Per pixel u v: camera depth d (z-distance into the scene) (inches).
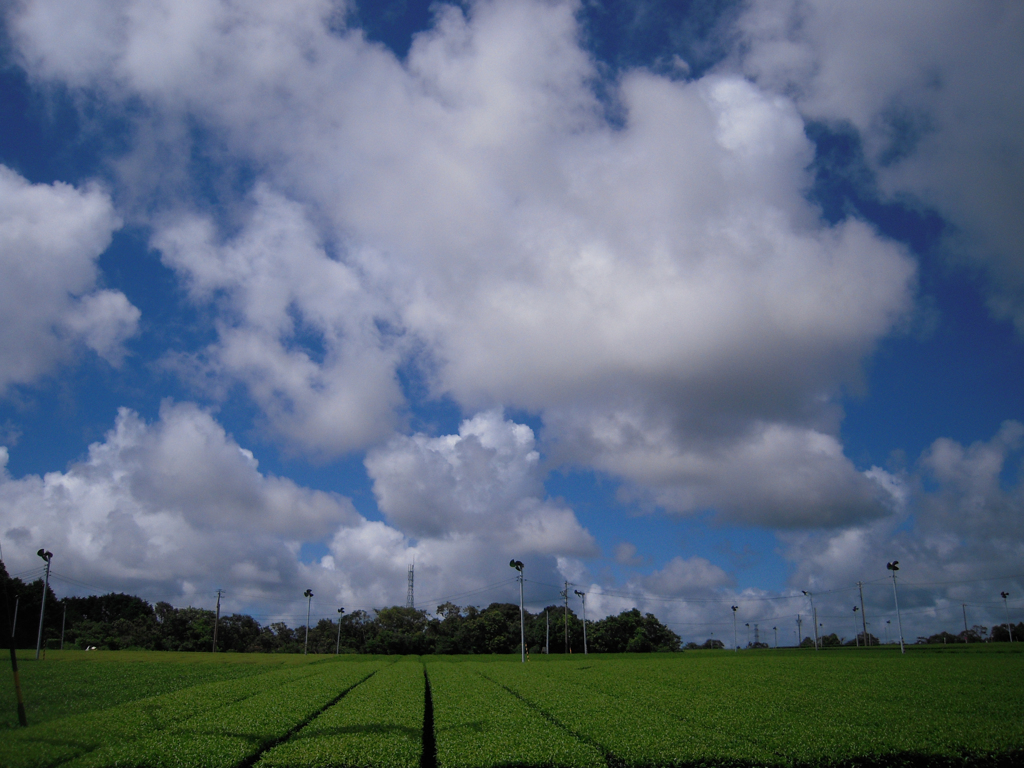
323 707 1307.8
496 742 943.0
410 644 6038.4
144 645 5782.5
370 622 7096.5
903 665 2573.8
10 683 1891.0
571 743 932.0
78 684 1881.2
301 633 7377.0
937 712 1240.8
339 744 909.8
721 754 875.4
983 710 1272.1
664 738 968.3
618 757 882.1
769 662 3006.9
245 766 851.4
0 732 1025.5
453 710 1263.5
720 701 1400.1
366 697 1440.7
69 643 5625.0
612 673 2317.9
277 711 1204.5
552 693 1582.2
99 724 1077.8
